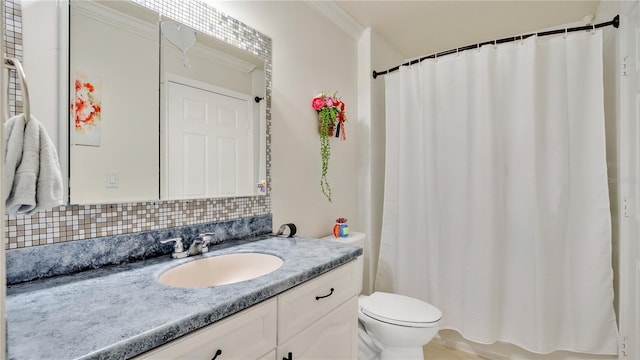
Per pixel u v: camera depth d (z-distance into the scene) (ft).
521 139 5.42
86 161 2.95
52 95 2.76
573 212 5.16
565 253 5.20
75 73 2.89
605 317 4.94
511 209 5.56
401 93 6.71
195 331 2.09
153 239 3.45
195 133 3.91
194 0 3.96
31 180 2.17
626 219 4.80
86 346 1.64
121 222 3.23
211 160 4.09
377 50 7.77
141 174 3.36
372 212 7.43
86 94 2.96
